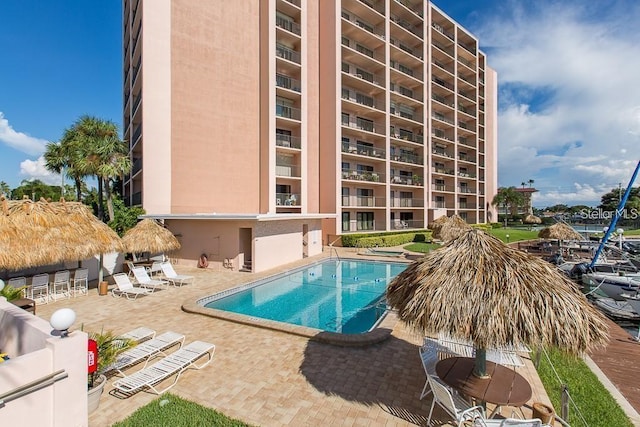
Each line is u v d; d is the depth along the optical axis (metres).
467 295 3.68
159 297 10.49
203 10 20.02
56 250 9.16
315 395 4.82
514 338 3.44
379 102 28.86
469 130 39.91
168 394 4.79
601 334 3.62
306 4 24.06
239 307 11.09
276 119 22.23
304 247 19.92
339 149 24.98
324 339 6.82
